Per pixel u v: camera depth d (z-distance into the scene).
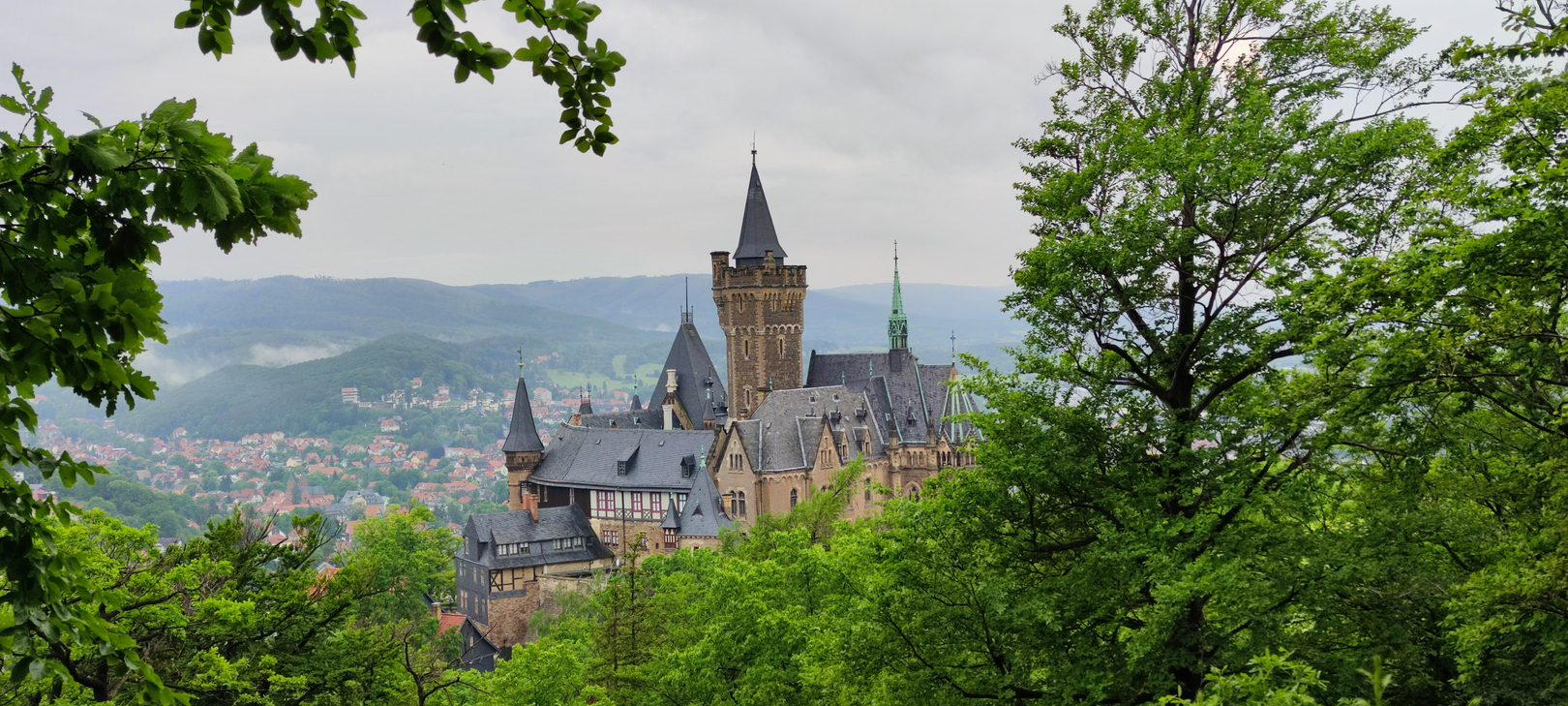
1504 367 22.14
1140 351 29.56
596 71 8.91
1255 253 26.52
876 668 29.05
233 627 33.81
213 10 7.95
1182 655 24.97
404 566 105.00
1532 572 20.59
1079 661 25.95
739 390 163.38
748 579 50.81
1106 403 28.83
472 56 8.25
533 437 163.12
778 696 43.19
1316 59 28.88
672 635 55.28
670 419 174.75
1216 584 22.95
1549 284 21.00
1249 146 25.75
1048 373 29.31
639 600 53.94
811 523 88.31
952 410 158.25
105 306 8.22
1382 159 25.22
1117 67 30.89
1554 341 21.55
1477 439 27.86
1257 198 26.03
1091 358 29.61
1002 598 26.58
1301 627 26.03
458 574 143.62
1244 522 27.11
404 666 38.69
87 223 8.55
